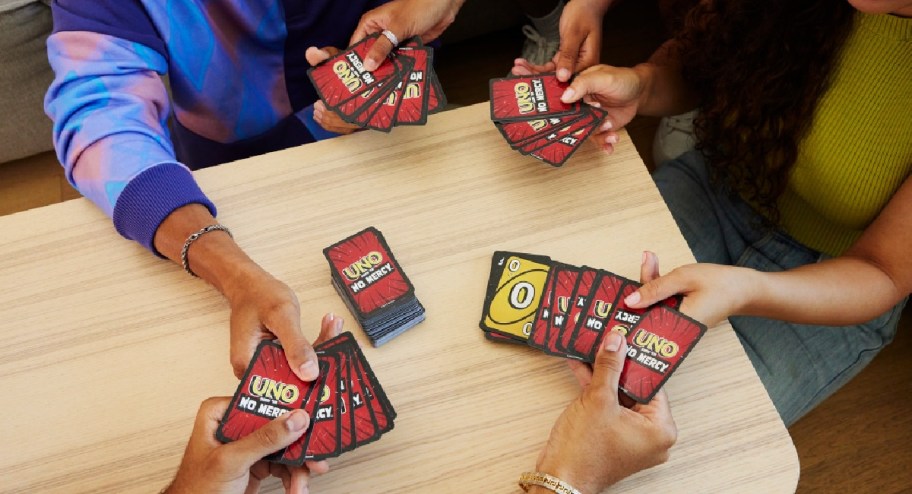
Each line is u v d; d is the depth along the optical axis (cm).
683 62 146
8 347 108
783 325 149
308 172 122
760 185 149
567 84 127
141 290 112
